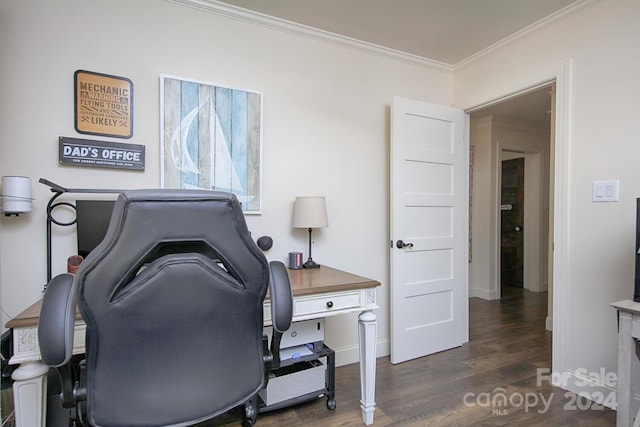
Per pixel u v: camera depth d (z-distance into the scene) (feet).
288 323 3.49
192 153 6.49
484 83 8.56
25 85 5.44
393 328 7.97
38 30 5.51
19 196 5.06
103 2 5.91
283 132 7.38
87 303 2.54
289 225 7.43
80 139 5.72
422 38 7.93
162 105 6.25
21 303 5.41
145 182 6.21
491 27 7.42
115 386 2.68
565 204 6.68
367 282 5.69
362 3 6.60
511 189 16.29
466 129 9.32
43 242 5.54
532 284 15.26
